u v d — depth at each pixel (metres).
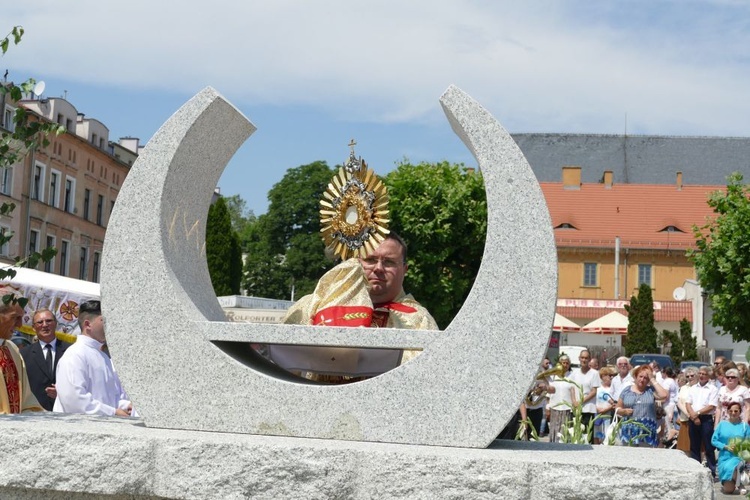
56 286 12.19
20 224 39.69
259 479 4.08
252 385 4.49
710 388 13.93
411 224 27.06
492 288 4.32
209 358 4.56
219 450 4.14
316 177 51.09
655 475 3.87
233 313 15.64
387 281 5.34
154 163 4.77
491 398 4.27
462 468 3.94
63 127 5.45
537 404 11.09
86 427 4.49
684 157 65.44
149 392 4.62
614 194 58.53
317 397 4.41
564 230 56.44
